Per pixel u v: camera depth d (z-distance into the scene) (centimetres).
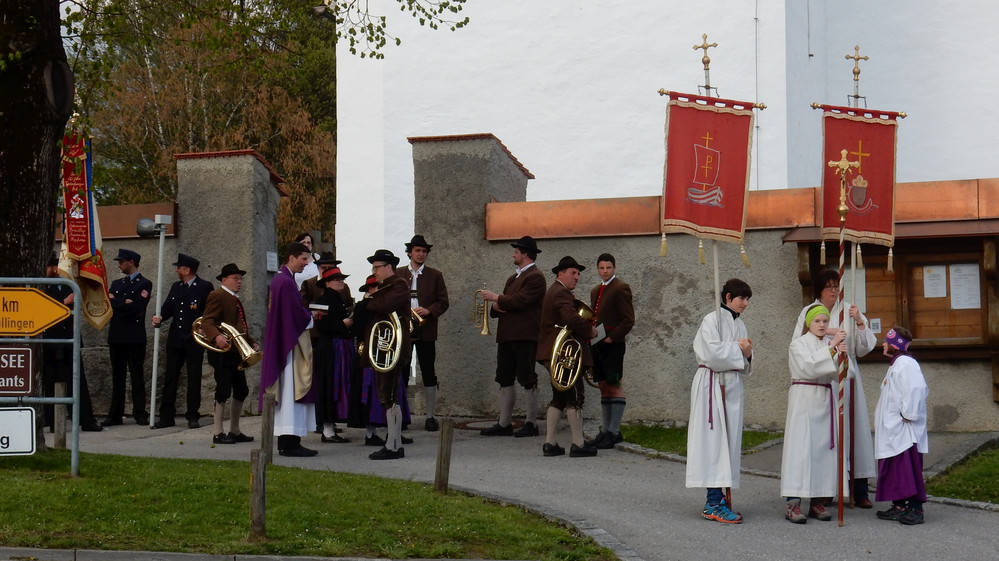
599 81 2067
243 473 897
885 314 1202
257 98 3538
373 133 2203
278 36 1315
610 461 1068
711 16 2002
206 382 1437
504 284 1335
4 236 912
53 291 1293
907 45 2309
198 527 725
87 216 1259
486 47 2131
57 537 687
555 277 1323
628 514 841
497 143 1377
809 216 1230
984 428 1177
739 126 882
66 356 1304
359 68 2216
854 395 888
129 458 946
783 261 1242
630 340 1292
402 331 1069
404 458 1066
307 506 786
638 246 1296
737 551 740
